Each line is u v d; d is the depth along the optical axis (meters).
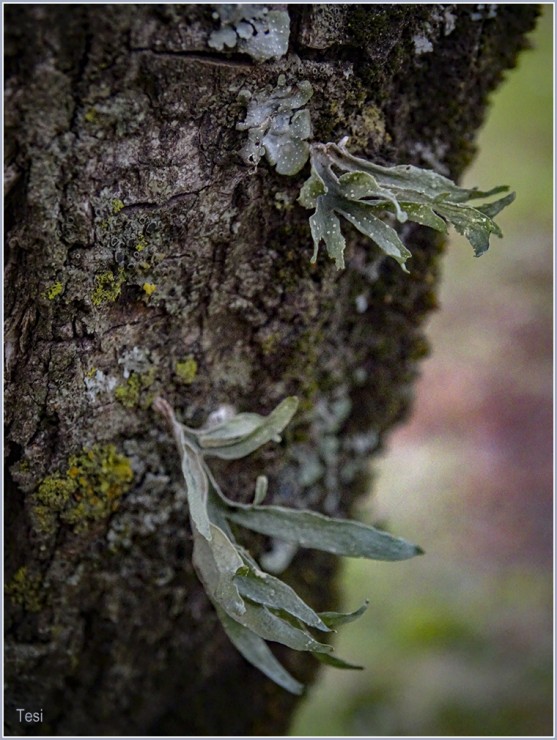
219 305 0.28
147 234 0.26
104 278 0.26
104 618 0.30
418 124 0.29
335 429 0.32
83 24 0.24
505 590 0.61
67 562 0.29
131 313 0.27
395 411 0.33
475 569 0.63
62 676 0.31
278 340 0.29
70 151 0.25
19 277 0.26
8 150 0.25
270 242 0.28
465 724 0.50
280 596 0.27
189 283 0.27
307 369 0.30
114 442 0.28
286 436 0.31
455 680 0.53
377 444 0.33
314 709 0.52
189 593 0.31
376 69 0.27
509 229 0.83
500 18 0.29
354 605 0.59
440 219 0.26
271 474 0.31
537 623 0.57
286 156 0.27
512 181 0.83
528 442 0.72
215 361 0.29
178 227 0.27
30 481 0.28
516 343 0.77
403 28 0.27
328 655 0.28
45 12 0.24
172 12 0.25
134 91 0.25
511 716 0.50
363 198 0.27
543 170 0.83
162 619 0.31
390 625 0.58
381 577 0.62
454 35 0.28
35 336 0.26
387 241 0.26
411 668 0.54
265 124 0.26
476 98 0.30
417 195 0.27
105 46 0.25
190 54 0.25
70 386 0.27
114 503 0.29
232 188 0.27
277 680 0.29
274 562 0.32
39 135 0.25
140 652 0.31
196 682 0.33
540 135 0.85
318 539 0.28
